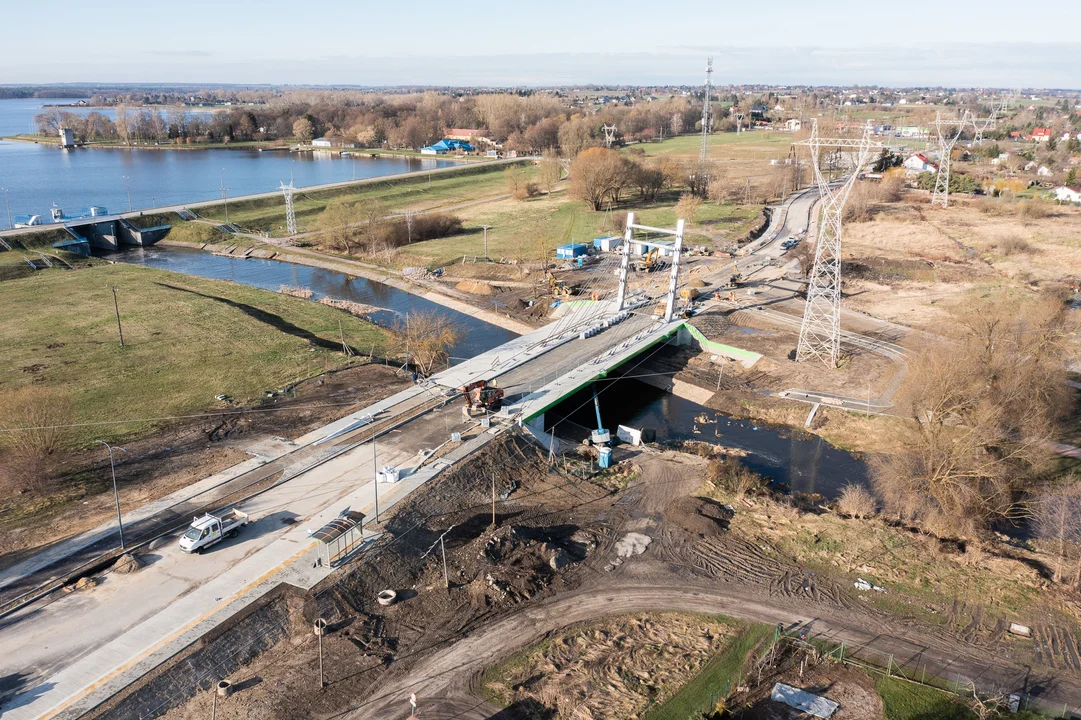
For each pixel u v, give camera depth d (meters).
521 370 90.50
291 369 92.12
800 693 45.25
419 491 63.31
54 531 57.22
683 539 61.28
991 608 53.09
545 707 43.50
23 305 118.56
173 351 97.94
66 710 40.78
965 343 75.62
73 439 72.94
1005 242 152.00
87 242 169.12
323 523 58.28
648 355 106.06
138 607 48.78
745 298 125.50
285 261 163.50
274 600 49.75
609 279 138.38
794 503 68.12
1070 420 81.94
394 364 95.94
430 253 160.62
